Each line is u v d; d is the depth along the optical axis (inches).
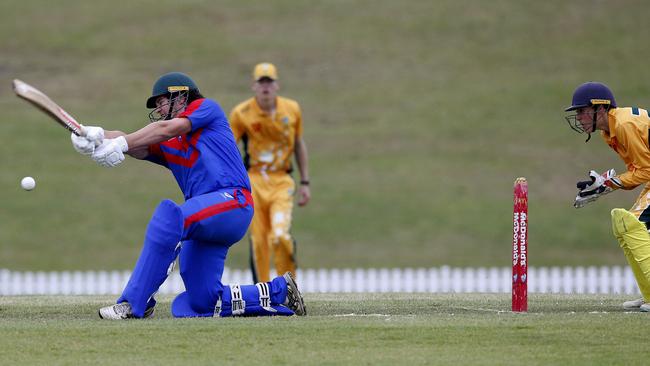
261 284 1124.5
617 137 1234.6
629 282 3255.4
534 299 1371.8
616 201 4985.2
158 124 1093.1
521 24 7081.7
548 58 6638.8
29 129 5802.2
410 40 6914.4
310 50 6727.4
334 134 5698.8
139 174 5339.6
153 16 7209.6
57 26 7047.2
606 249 4493.1
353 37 6919.3
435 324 1013.8
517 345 921.5
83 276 4060.0
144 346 912.9
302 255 4365.2
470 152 5511.8
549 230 4667.8
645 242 1170.0
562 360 866.1
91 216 4849.9
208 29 7017.7
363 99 6131.9
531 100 6107.3
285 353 889.5
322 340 938.7
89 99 6043.3
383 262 4303.6
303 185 1811.0
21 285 3193.9
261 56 6638.8
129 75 6382.9
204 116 1114.7
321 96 6146.7
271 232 1752.0
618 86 6220.5
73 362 858.8
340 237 4579.2
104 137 1066.1
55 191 5103.3
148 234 1073.5
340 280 3142.2
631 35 6894.7
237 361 861.2
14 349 903.7
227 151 1124.5
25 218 4817.9
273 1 7445.9
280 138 1753.2
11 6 7327.8
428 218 4788.4
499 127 5772.6
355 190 5073.8
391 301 1337.4
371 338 948.0
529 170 5275.6
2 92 6225.4
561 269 4220.0
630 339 941.8
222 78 6294.3
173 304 1134.4
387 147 5570.9
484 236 4603.8
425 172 5290.4
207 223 1087.6
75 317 1127.6
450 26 7091.5
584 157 5378.9
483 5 7372.1
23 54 6643.7
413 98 6161.4
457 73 6481.3
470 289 3169.3
